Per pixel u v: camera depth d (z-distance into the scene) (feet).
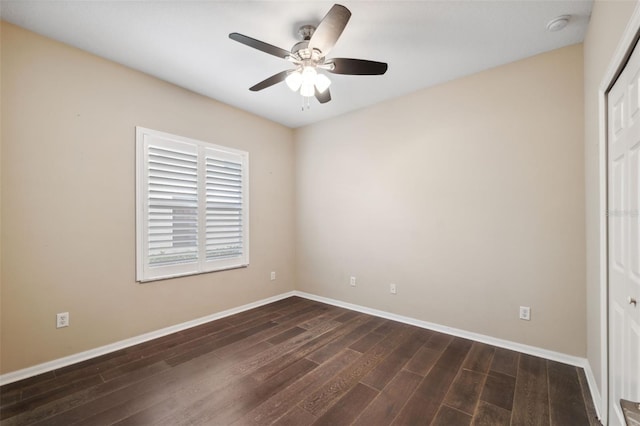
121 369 7.62
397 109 11.17
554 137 8.09
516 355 8.37
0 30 6.89
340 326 10.62
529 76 8.46
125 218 8.96
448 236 9.94
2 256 6.94
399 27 7.16
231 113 12.00
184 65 8.95
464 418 5.82
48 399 6.37
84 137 8.18
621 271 4.98
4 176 6.96
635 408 3.46
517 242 8.65
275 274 13.84
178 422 5.69
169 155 10.00
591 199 6.79
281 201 14.19
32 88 7.33
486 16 6.76
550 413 5.96
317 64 6.96
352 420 5.76
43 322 7.48
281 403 6.28
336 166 13.12
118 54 8.36
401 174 11.07
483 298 9.25
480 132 9.29
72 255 7.96
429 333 9.98
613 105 5.32
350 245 12.64
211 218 11.25
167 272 9.93
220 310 11.53
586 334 7.64
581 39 7.59
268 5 6.45
